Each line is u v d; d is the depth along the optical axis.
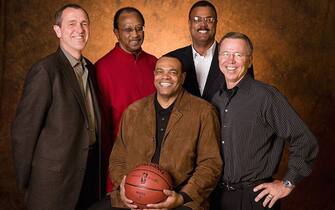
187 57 3.62
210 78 3.50
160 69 2.70
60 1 4.97
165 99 2.75
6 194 4.94
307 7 5.32
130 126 2.80
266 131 2.55
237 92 2.61
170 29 5.28
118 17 3.45
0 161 4.93
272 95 2.52
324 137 5.44
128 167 2.75
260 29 5.34
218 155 2.61
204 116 2.65
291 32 5.36
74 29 2.86
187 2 5.25
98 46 5.15
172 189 2.52
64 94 2.74
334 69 5.38
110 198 2.89
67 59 2.87
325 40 5.34
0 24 4.87
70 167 2.77
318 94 5.42
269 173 2.60
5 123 4.93
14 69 4.93
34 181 2.76
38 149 2.74
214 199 2.75
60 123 2.71
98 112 3.04
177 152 2.62
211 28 3.51
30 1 4.91
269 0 5.31
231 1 5.30
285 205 5.36
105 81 3.38
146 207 2.45
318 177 5.40
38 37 4.95
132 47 3.42
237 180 2.58
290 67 5.41
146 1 5.21
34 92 2.65
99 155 3.04
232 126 2.59
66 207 2.79
